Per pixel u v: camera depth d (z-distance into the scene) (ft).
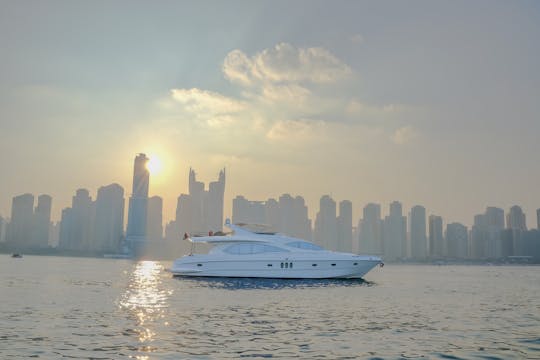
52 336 47.32
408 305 82.74
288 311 69.82
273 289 107.96
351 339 48.78
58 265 315.37
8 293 92.79
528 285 163.73
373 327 56.59
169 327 53.83
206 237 133.59
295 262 127.03
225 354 40.86
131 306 73.05
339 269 127.54
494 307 83.35
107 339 46.19
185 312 67.10
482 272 382.42
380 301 87.71
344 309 73.56
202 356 40.01
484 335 53.11
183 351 41.65
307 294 97.45
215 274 130.82
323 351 42.83
